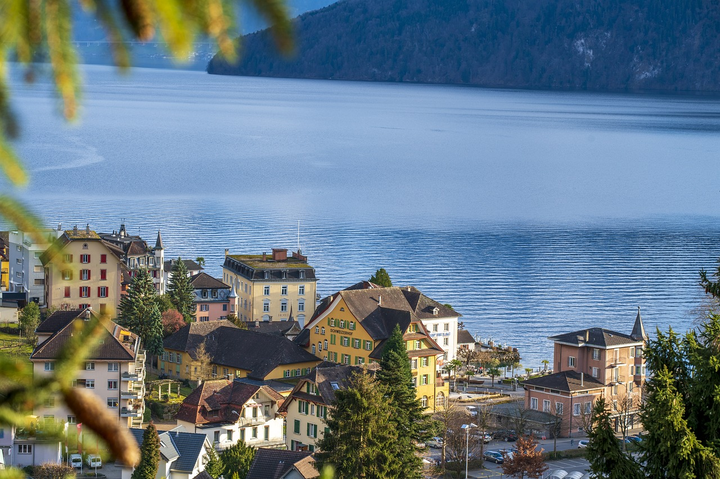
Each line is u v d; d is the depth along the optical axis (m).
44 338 123.50
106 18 5.43
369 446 86.88
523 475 110.31
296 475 90.88
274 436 124.44
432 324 166.00
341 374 121.56
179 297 180.75
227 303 190.38
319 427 117.88
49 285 165.62
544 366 172.12
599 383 143.38
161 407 131.25
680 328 198.75
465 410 132.38
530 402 142.62
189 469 97.75
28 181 6.01
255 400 123.12
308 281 190.88
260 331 172.62
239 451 102.69
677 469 48.22
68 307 165.00
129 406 114.88
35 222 6.75
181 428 108.00
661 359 50.69
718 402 48.41
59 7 5.44
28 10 5.41
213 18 5.37
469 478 112.62
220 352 152.38
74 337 7.04
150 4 5.36
